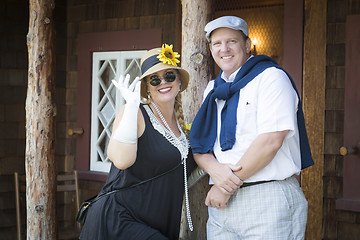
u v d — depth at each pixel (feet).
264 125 7.32
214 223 8.34
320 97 13.33
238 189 7.84
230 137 7.72
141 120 7.61
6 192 16.99
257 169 7.43
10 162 17.07
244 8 17.62
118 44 16.87
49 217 12.78
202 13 9.74
